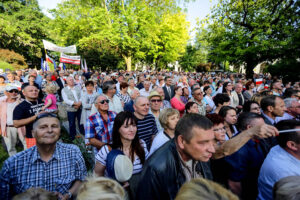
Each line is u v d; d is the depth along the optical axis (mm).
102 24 18906
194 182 848
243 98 5777
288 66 16062
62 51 11297
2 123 3594
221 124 2111
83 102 4855
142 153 2029
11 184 1604
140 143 2186
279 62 17328
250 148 1943
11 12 25297
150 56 27047
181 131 1242
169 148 1360
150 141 2889
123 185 1653
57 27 20219
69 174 1781
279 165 1532
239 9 13758
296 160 1531
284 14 13078
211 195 753
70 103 4965
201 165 1637
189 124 1205
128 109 3811
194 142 1188
